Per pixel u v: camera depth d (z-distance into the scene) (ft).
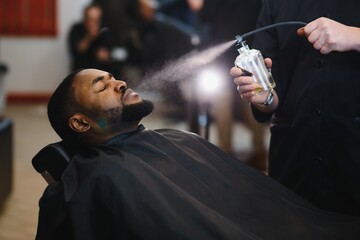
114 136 5.62
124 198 4.85
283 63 6.04
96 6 20.24
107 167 4.99
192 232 4.81
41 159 5.65
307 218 5.58
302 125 5.85
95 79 5.63
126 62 19.29
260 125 15.42
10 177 12.56
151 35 16.07
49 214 4.97
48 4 24.41
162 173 5.32
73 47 20.56
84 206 4.86
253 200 5.56
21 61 24.77
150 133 5.77
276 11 6.05
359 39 5.25
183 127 18.66
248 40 6.64
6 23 24.38
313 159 5.85
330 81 5.63
